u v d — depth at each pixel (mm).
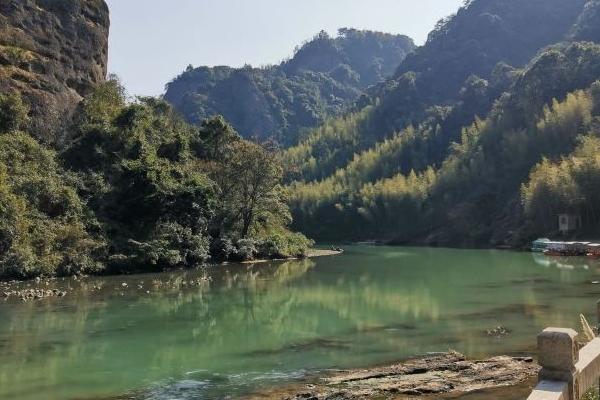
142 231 49500
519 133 94312
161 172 50438
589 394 6906
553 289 32000
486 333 20656
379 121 150125
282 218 74750
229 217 61844
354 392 14211
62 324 23625
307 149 142500
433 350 18344
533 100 99312
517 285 34281
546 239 69312
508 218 85438
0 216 37375
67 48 65375
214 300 30219
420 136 124438
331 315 25281
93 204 48469
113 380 15711
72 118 60594
